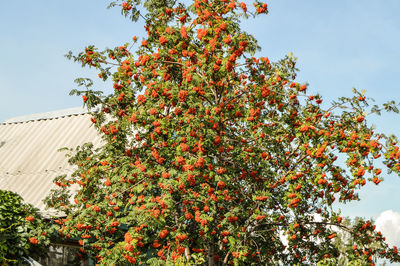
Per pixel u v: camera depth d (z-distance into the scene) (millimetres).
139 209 9055
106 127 10781
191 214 9422
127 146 11000
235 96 10766
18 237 8711
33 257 9258
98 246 9805
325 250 11008
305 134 9836
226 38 8992
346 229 10734
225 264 10273
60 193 11203
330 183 10148
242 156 10219
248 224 9906
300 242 11555
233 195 10516
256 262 11188
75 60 10531
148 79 10555
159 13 11375
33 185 12906
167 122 9625
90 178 10523
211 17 9750
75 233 9750
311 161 10438
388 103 9797
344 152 9641
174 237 9375
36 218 9406
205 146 9141
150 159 10164
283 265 11977
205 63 9594
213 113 9266
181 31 9789
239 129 11586
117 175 10453
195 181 9148
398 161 9406
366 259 10531
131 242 8555
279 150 10992
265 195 9734
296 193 9789
